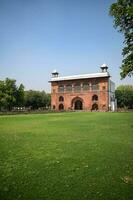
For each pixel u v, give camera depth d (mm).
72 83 98875
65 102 100062
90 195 6168
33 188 6570
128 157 10086
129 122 27984
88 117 40656
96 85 94438
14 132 18328
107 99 92062
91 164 8977
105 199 5961
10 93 79312
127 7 21766
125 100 114375
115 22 23125
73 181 7137
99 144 12984
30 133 17688
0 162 9195
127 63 22797
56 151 11180
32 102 109375
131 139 14719
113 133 17594
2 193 6230
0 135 16594
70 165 8820
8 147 12117
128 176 7680
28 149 11625
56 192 6316
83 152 10977
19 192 6297
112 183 7031
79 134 17094
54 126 23375
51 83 103312
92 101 94938
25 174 7746
